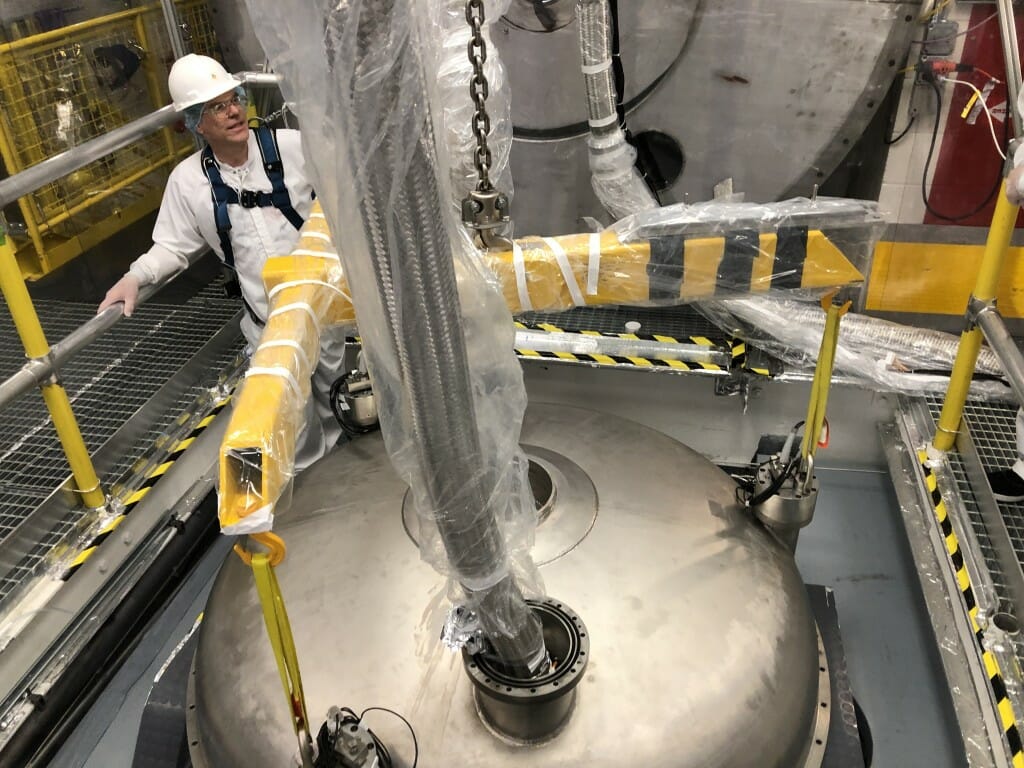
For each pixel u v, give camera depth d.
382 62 0.80
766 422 3.17
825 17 2.55
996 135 2.72
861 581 2.81
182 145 3.75
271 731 1.58
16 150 3.07
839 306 1.56
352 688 1.57
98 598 2.45
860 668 2.51
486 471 1.17
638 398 3.21
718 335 3.09
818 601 2.40
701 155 2.89
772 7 2.55
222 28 3.12
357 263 0.97
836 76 2.65
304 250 1.49
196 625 2.42
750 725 1.59
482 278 1.18
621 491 1.91
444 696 1.54
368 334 1.05
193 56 2.64
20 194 2.06
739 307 2.94
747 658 1.66
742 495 2.01
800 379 2.94
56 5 3.13
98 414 2.92
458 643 1.36
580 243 1.47
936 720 2.35
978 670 2.05
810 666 1.81
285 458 1.11
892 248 3.04
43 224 3.25
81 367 3.19
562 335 3.10
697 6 2.59
